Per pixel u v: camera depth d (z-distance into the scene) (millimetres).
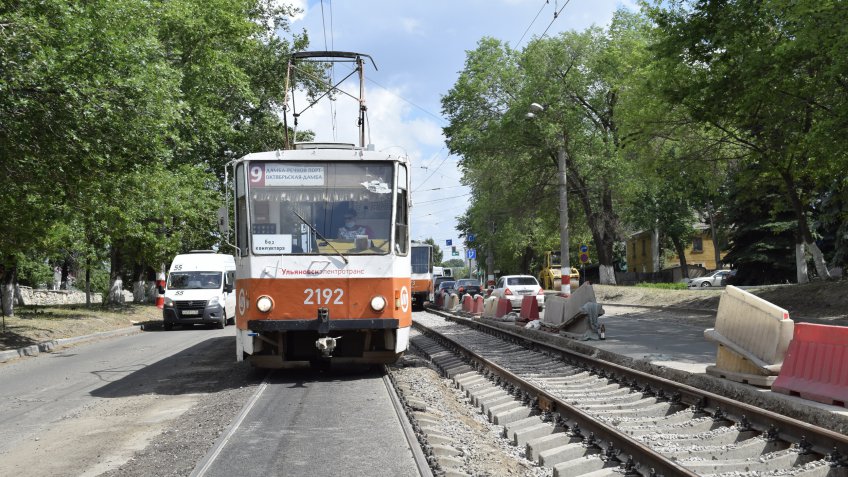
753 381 9312
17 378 14594
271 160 12031
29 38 14805
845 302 21438
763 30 19094
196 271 29953
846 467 5734
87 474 6828
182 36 34125
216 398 10609
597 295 41156
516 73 43781
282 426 8188
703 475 5605
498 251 67688
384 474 6188
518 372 12602
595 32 42594
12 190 18781
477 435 7906
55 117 16312
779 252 39812
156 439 8039
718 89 20391
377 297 11750
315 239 11812
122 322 30141
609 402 9328
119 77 17562
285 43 42844
